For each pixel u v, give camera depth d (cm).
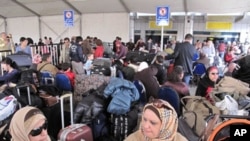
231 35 1363
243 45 1102
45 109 279
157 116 135
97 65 436
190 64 462
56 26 1414
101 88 282
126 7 1162
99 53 636
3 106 214
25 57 470
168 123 135
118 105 255
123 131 257
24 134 139
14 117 142
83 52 573
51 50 676
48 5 1242
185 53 455
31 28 1491
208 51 711
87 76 356
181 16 1309
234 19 1316
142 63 408
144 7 1126
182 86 302
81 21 1340
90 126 257
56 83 363
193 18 1314
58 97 285
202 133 171
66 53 633
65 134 214
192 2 998
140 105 289
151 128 136
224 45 951
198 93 303
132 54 591
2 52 539
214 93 254
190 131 191
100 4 1158
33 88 303
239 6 993
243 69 316
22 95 285
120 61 507
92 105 256
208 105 228
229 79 276
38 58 468
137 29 1533
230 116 129
